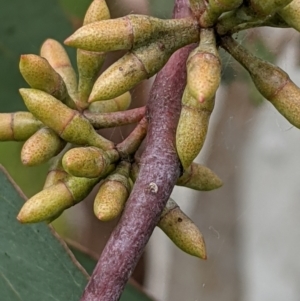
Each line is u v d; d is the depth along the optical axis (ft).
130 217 0.77
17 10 1.05
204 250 0.81
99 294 0.76
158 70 0.79
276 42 1.17
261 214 1.66
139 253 0.77
